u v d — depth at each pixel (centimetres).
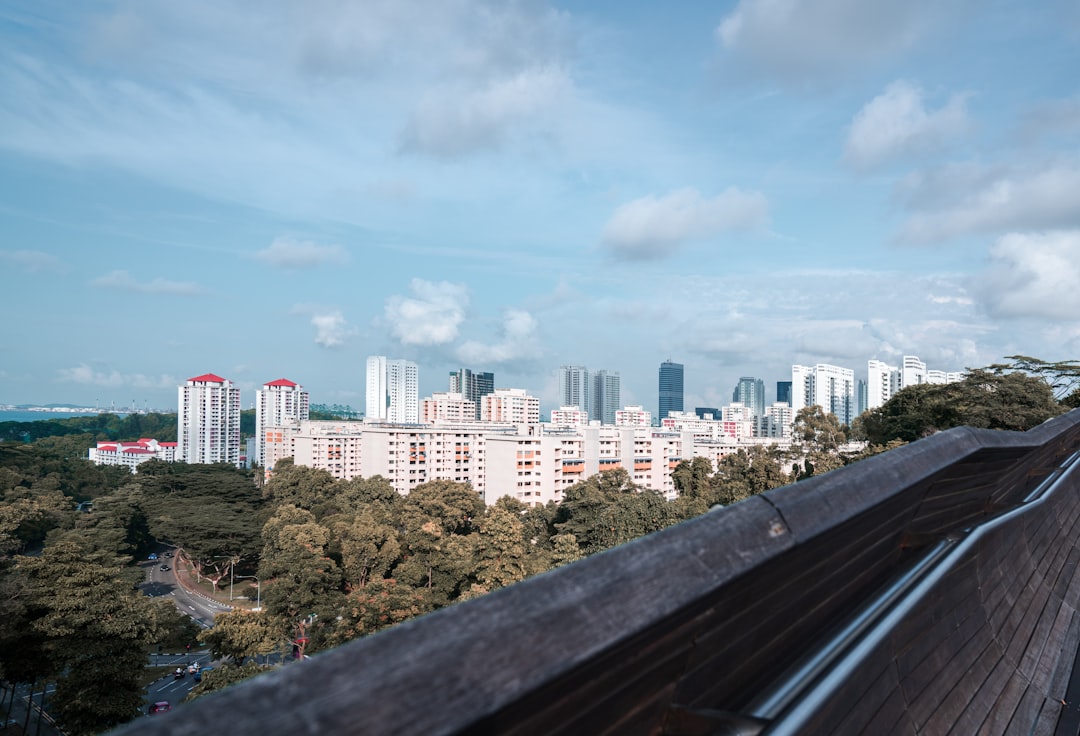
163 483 9812
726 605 125
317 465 12325
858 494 161
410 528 6662
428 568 4869
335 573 4744
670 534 113
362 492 8606
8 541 6850
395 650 72
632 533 4997
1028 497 407
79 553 3416
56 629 2909
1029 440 307
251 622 3791
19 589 3139
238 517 7769
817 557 155
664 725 131
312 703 62
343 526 5906
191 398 19312
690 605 106
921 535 252
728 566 116
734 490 5275
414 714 69
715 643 133
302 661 66
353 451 12238
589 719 108
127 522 8306
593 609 93
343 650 69
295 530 5869
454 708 73
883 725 190
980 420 4147
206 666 5091
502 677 79
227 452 19938
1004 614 331
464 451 10531
